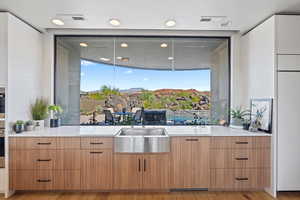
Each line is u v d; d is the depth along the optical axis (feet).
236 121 12.48
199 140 10.16
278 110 9.80
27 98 11.05
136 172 10.03
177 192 10.30
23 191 10.28
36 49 11.87
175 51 13.01
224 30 12.50
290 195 9.96
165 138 9.93
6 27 9.50
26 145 9.88
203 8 9.32
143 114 12.94
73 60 12.89
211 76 13.10
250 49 11.73
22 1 8.65
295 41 9.80
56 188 9.95
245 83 12.29
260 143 10.19
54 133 10.23
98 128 11.91
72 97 12.89
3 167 9.77
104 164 10.00
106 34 12.62
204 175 10.14
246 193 10.20
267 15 10.07
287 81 9.77
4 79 9.54
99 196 9.84
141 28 11.69
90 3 8.82
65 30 12.48
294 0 8.63
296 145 9.84
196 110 13.08
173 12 9.71
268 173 10.14
